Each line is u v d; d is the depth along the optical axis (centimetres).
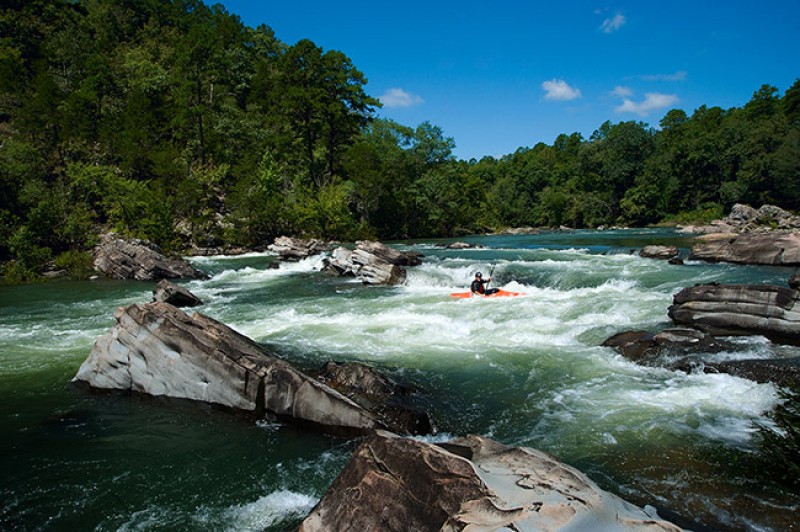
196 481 596
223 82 6938
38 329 1413
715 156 7012
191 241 4066
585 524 329
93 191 3966
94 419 783
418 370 973
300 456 655
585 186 8738
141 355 880
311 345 1150
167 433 730
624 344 1029
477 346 1123
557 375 914
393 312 1501
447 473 391
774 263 1958
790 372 797
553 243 3694
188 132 5250
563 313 1359
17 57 5756
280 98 5506
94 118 5222
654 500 506
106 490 580
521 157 12369
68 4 7775
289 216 4644
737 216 5169
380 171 5572
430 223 6275
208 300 1845
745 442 628
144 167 4656
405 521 369
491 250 3106
